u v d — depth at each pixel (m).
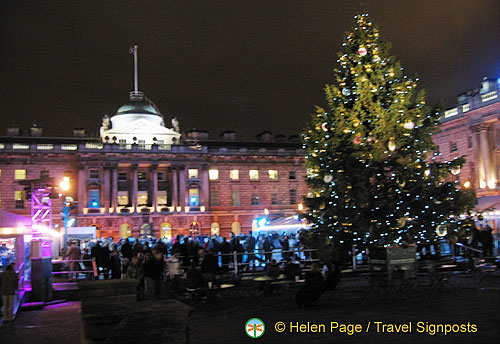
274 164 92.50
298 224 43.81
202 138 98.94
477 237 28.72
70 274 31.58
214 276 19.78
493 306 15.25
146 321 5.51
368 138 23.59
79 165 81.44
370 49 25.41
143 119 88.62
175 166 86.31
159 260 22.09
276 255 33.59
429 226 23.84
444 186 24.27
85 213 80.12
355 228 23.98
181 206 85.12
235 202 89.75
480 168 59.25
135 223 82.12
